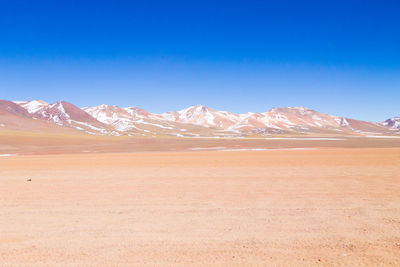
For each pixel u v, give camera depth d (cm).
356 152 4553
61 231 829
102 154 4962
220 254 672
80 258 657
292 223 884
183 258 652
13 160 3691
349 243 731
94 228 852
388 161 2842
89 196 1281
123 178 1822
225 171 2125
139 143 10162
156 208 1065
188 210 1035
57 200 1209
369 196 1238
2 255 677
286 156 3703
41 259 655
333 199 1188
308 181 1633
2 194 1352
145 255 669
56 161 3347
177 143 10100
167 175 1939
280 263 628
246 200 1179
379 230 822
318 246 714
